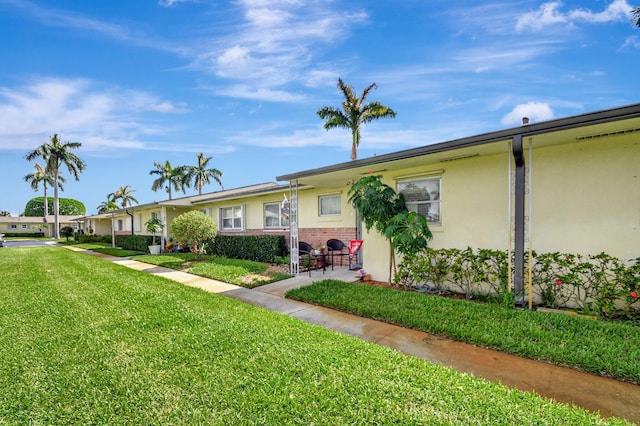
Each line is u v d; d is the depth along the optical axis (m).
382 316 4.97
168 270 10.53
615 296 4.47
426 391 2.81
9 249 20.70
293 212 8.86
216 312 5.29
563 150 5.26
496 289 5.62
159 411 2.63
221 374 3.17
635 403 2.73
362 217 6.72
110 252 17.38
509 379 3.14
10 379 3.17
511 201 5.71
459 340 4.10
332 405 2.64
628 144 4.71
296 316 5.26
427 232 6.15
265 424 2.45
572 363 3.34
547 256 5.21
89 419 2.56
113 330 4.45
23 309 5.51
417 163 6.73
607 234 4.89
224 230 15.80
